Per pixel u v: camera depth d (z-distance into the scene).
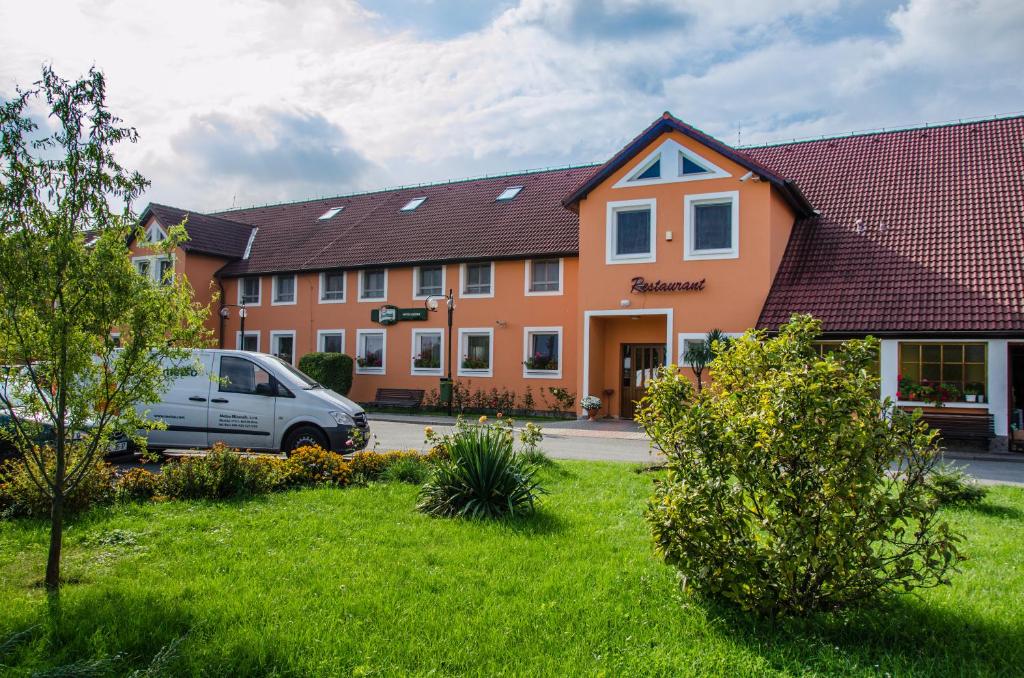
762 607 5.06
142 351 5.68
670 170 22.73
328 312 32.06
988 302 18.78
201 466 9.33
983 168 23.12
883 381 19.31
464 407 27.95
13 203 5.24
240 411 12.62
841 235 22.62
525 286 27.25
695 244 22.55
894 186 23.81
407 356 29.86
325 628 4.90
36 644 4.58
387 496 9.38
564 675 4.29
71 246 5.36
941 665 4.49
